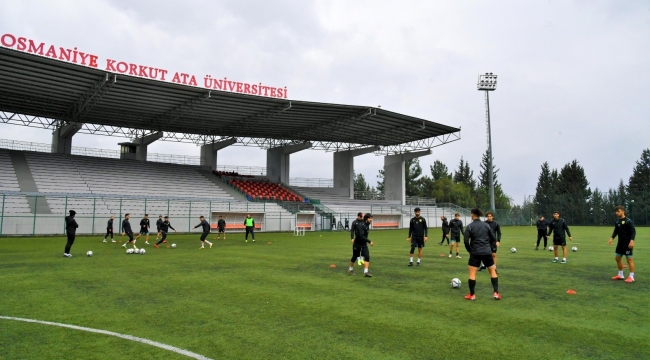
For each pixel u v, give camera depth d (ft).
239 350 18.29
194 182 152.76
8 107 119.34
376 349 18.52
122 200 116.67
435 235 116.88
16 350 18.11
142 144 155.02
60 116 130.41
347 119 142.20
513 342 19.57
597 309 25.99
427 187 304.50
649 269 44.32
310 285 33.86
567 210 220.23
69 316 23.66
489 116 180.34
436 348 18.69
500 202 298.97
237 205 137.39
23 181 116.16
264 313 24.61
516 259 54.54
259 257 55.36
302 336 20.29
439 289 32.40
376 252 64.28
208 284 34.01
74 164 134.62
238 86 114.52
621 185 234.79
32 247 67.72
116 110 123.65
